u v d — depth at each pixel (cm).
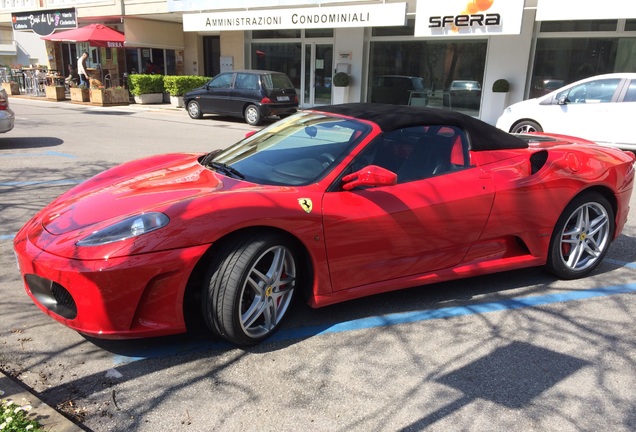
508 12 1282
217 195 298
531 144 440
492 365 300
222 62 2077
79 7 2266
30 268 283
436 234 353
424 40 1627
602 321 358
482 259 384
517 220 383
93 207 308
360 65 1744
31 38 3269
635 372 297
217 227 280
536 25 1422
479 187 365
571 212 407
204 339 318
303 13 1619
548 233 401
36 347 304
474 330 340
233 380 279
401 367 296
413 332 336
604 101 971
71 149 977
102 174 386
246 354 304
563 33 1393
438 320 353
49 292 286
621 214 438
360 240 325
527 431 246
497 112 1498
